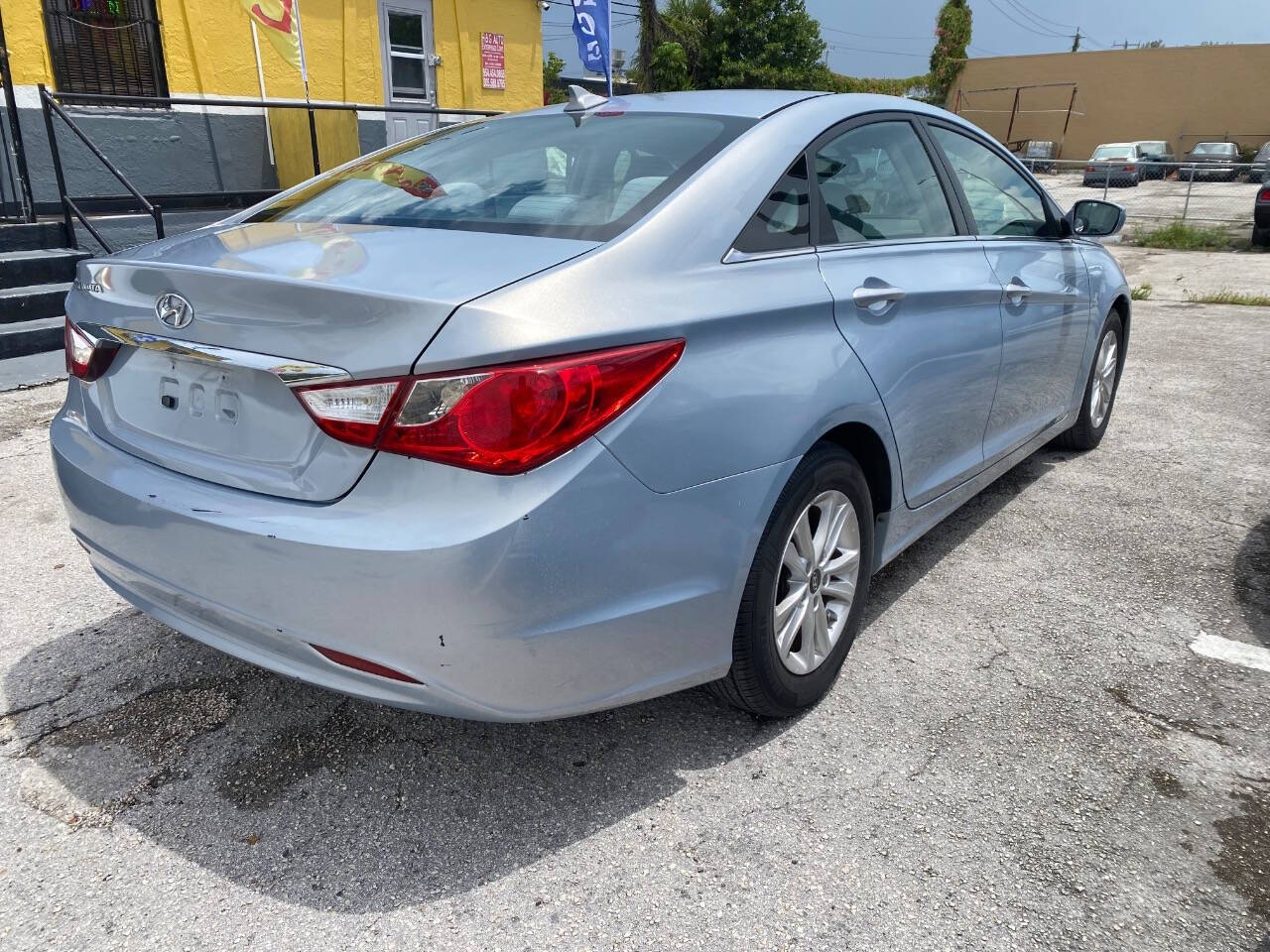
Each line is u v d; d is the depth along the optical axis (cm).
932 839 214
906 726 256
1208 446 498
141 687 274
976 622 314
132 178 920
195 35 941
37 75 845
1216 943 187
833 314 244
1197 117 4253
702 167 237
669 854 211
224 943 188
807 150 260
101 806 226
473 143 292
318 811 225
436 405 176
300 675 203
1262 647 298
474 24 1198
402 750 247
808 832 217
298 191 292
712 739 251
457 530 176
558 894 200
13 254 689
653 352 195
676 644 211
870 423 254
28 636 301
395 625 182
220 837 216
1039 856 209
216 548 198
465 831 218
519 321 179
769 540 226
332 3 1045
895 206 293
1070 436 475
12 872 205
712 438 206
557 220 224
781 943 187
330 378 183
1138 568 354
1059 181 3319
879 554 286
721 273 220
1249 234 1619
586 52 1083
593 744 249
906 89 4762
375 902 198
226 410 204
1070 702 268
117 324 221
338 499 187
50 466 452
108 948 186
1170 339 778
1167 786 232
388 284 186
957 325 297
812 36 3241
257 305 193
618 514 191
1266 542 377
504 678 188
